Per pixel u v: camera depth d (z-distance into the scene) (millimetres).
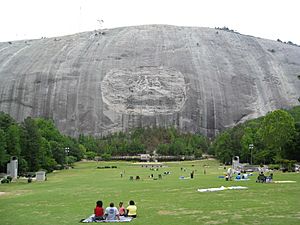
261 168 58031
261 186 36594
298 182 40062
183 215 22078
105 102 187000
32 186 46688
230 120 187500
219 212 22469
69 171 81625
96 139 167000
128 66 198000
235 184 40062
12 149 65062
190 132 178250
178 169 85125
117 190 38719
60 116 187000
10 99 195500
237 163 80625
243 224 18859
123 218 21688
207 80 196000
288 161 66125
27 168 69188
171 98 187500
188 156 143625
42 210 26062
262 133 74062
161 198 30516
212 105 188875
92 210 25531
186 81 193125
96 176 65062
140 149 150500
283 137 68125
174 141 155625
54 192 38562
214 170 77938
